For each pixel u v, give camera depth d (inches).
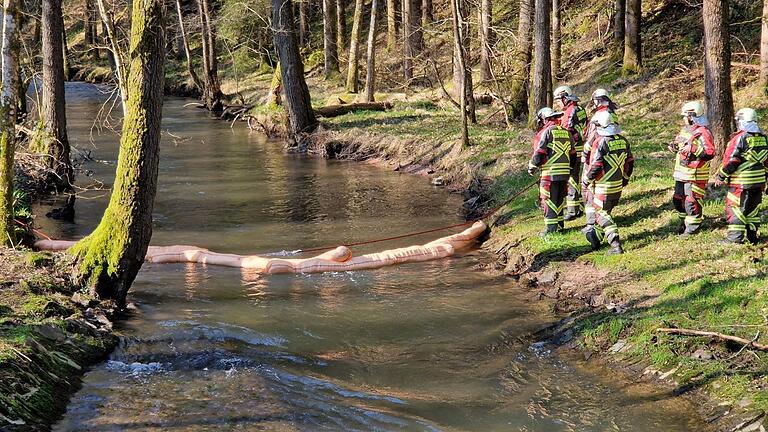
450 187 701.9
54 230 568.4
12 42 417.4
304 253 507.2
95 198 688.4
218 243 533.3
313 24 1781.5
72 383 295.3
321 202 660.1
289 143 975.6
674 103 807.1
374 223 585.0
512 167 645.3
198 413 275.1
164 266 477.7
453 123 928.9
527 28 908.0
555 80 914.1
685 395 287.9
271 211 629.6
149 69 359.9
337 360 338.0
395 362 337.1
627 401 291.1
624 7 960.9
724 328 315.9
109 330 347.9
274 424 268.4
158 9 355.3
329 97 1208.2
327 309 400.8
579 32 1123.3
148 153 371.2
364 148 888.3
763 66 725.3
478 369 328.8
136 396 289.0
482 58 1031.6
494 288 431.5
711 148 409.4
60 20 697.0
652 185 519.2
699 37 913.5
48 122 694.5
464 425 276.2
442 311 397.4
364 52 1488.7
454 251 505.4
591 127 427.5
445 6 1465.3
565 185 470.9
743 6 904.3
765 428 252.2
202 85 1556.3
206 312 390.0
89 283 379.9
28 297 347.3
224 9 1460.4
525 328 371.9
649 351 318.7
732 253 387.5
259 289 432.8
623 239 441.4
